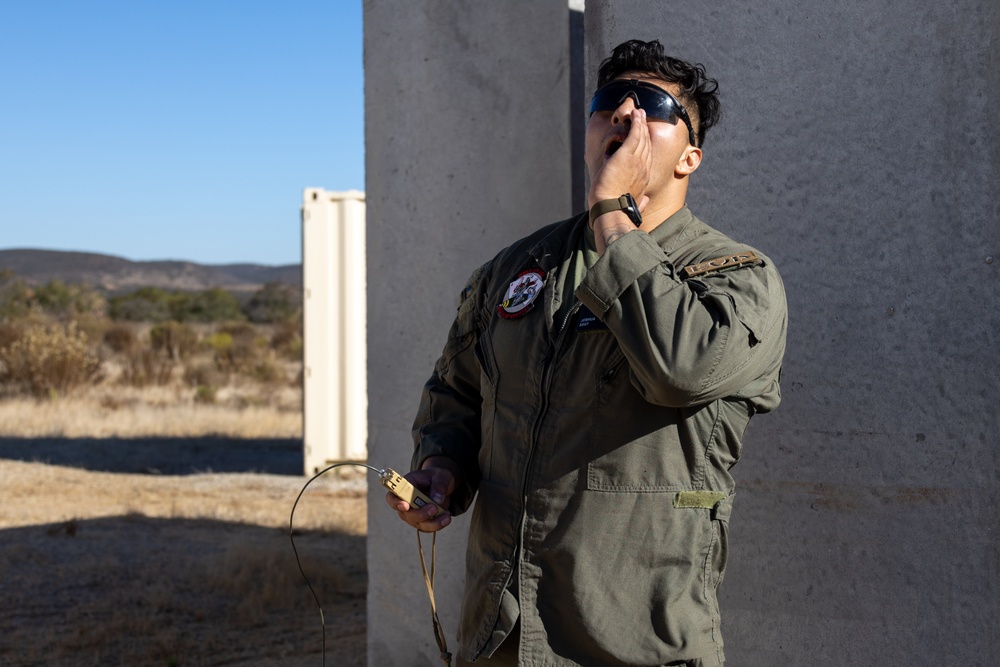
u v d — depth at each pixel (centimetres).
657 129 196
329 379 1020
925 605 234
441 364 226
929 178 231
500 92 357
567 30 333
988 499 224
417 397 387
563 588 181
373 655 407
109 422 1395
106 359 2219
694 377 165
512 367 195
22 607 539
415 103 388
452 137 373
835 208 246
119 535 723
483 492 197
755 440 262
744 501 264
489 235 362
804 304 252
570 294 192
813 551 252
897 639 238
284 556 635
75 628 504
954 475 229
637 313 169
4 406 1489
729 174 264
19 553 648
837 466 247
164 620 521
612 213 183
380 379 404
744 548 264
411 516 199
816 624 251
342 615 540
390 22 398
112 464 1063
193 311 5606
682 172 204
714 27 266
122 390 1767
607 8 288
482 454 205
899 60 235
